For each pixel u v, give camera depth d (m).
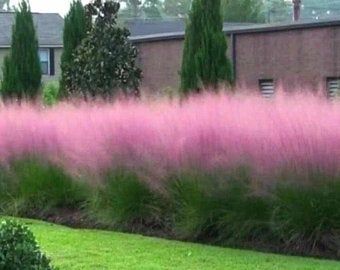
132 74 17.89
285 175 9.67
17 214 12.91
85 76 17.80
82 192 12.15
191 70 15.63
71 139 12.27
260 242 9.84
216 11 15.62
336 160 9.49
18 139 13.16
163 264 8.60
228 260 8.87
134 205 11.12
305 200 9.51
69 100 16.70
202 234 10.32
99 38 17.80
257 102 10.87
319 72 22.98
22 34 21.77
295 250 9.51
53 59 41.38
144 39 27.89
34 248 6.01
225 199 10.15
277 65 24.11
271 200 9.77
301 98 10.52
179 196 10.64
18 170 13.11
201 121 10.59
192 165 10.47
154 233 10.78
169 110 11.40
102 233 10.84
